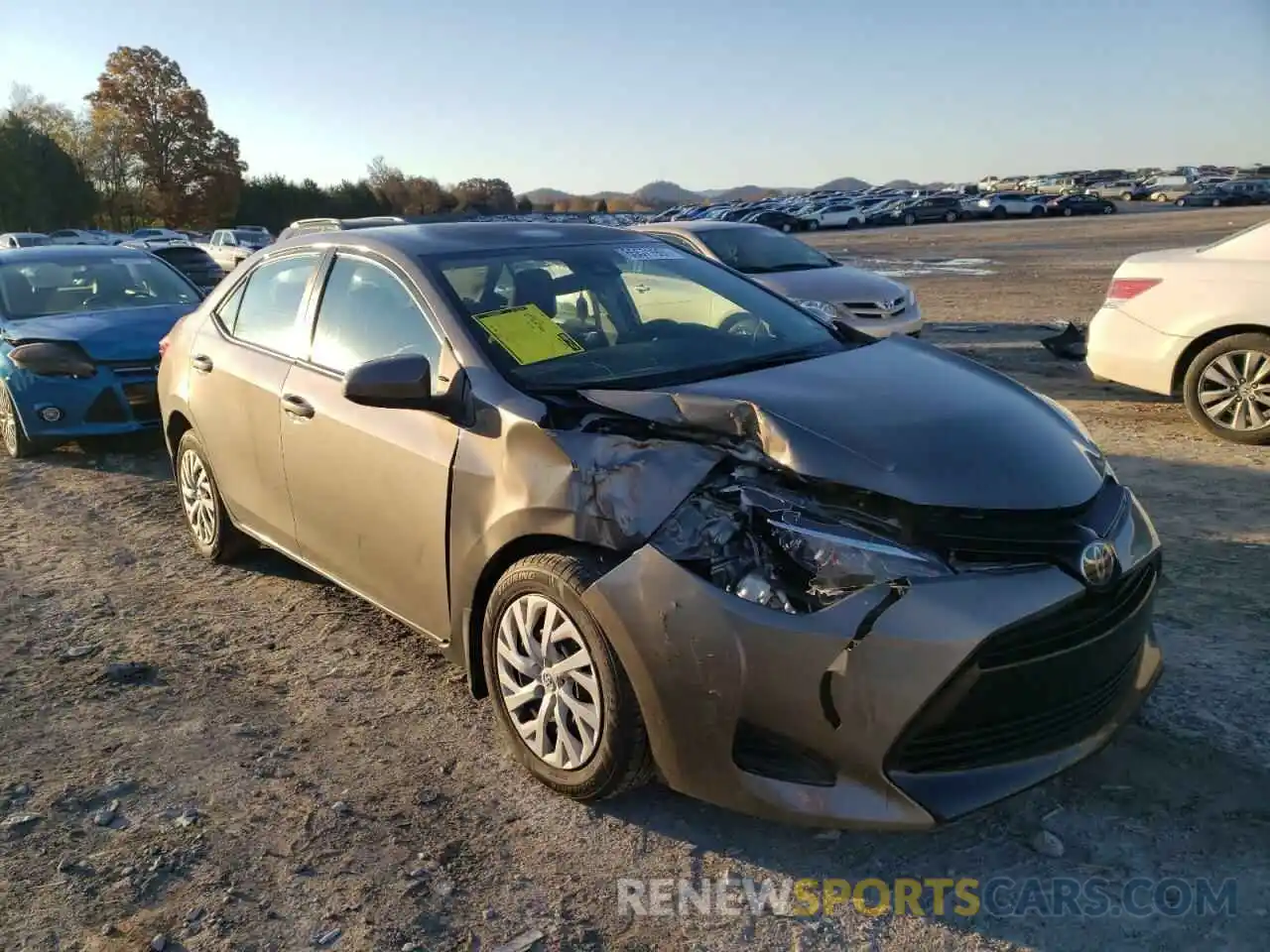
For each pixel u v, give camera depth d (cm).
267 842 286
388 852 281
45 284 805
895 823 245
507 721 314
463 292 357
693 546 263
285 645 414
